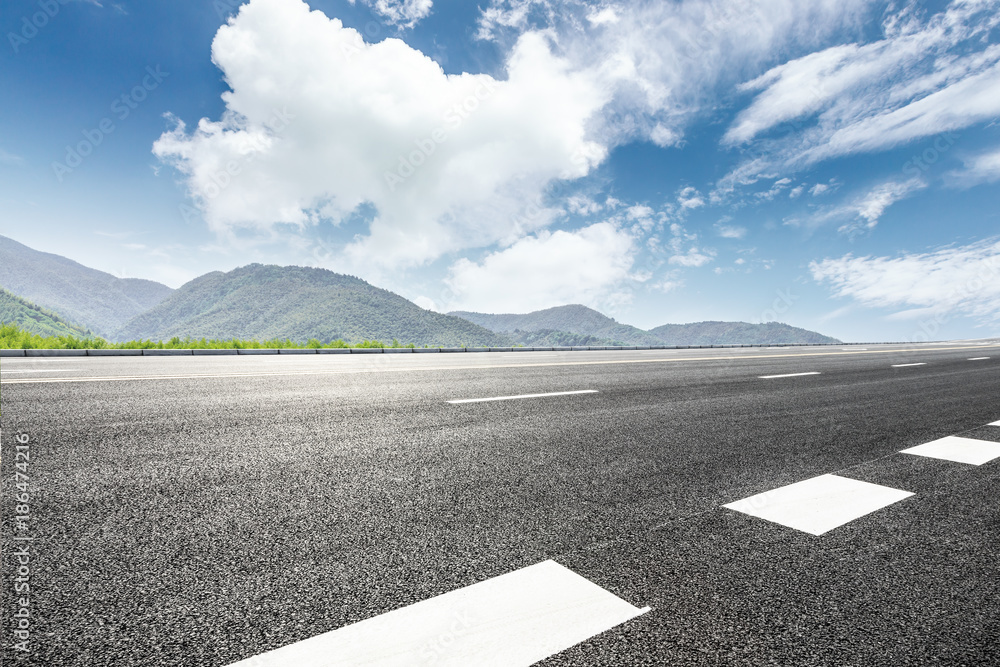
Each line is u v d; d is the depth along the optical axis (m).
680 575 1.70
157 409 4.45
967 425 4.71
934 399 6.43
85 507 2.17
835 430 4.35
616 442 3.68
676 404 5.54
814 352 20.73
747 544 1.97
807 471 3.06
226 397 5.26
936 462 3.33
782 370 10.31
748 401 5.89
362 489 2.52
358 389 6.15
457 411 4.76
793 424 4.58
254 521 2.07
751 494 2.60
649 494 2.56
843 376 9.28
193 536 1.91
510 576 1.67
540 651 1.27
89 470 2.68
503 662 1.22
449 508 2.29
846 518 2.29
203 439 3.43
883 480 2.90
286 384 6.51
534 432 3.95
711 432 4.13
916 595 1.62
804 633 1.39
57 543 1.81
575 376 8.26
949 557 1.91
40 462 2.79
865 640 1.36
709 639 1.35
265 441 3.43
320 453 3.17
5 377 6.72
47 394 5.11
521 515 2.23
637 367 10.37
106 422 3.85
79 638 1.27
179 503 2.25
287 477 2.67
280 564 1.71
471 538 1.97
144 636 1.29
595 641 1.32
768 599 1.56
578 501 2.43
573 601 1.52
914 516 2.34
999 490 2.77
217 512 2.16
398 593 1.54
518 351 23.23
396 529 2.04
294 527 2.02
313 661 1.21
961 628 1.44
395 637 1.32
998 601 1.59
